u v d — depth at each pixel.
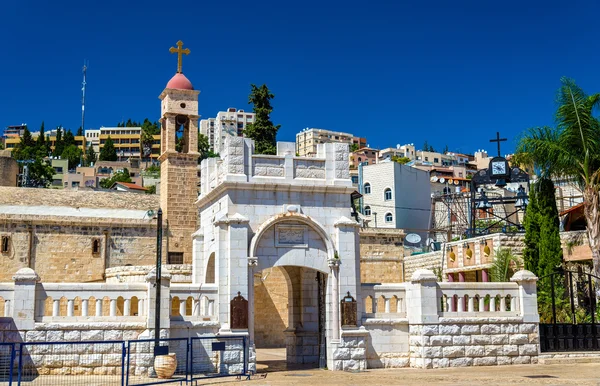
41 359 23.34
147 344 24.11
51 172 128.00
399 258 53.56
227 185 26.17
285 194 27.05
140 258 49.19
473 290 27.94
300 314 30.59
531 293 28.55
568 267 37.78
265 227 26.31
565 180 37.19
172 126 52.03
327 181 27.62
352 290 27.00
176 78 53.19
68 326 23.78
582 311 34.75
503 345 27.70
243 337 24.53
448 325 27.05
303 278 30.59
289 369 27.23
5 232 46.16
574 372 24.47
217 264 26.02
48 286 24.16
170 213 50.62
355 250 27.41
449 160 181.38
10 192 51.53
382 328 27.31
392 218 79.06
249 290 25.75
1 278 45.50
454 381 21.97
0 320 23.25
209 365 25.11
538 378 22.59
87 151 199.62
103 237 48.47
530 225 36.62
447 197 60.25
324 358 27.17
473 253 42.81
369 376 23.94
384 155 169.62
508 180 48.38
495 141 48.59
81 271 47.53
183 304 25.44
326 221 27.41
